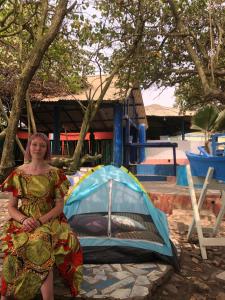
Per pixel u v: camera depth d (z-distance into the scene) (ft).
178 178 22.33
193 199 10.46
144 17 11.77
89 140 34.27
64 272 6.84
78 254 7.04
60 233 6.81
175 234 11.91
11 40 12.85
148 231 9.45
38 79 18.26
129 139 29.96
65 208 10.30
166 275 8.07
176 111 39.11
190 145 34.78
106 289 7.20
